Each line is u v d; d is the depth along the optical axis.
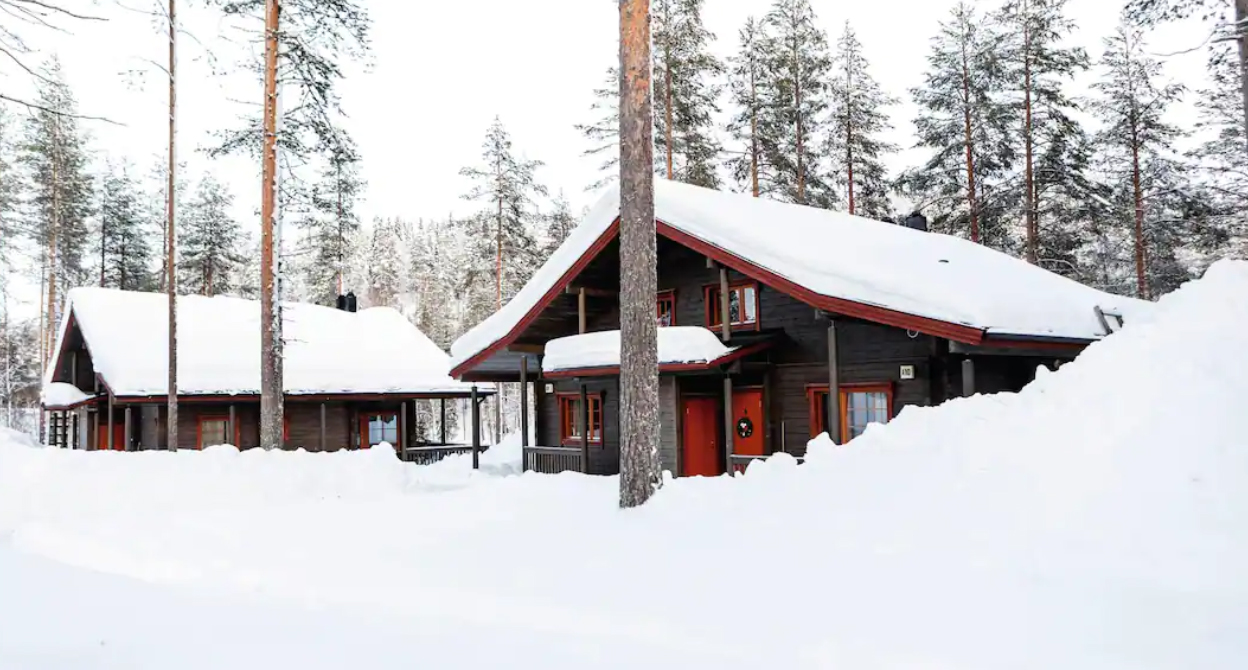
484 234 33.28
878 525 5.62
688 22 25.00
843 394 13.18
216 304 25.61
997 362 12.85
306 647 4.41
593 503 8.77
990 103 24.56
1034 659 3.71
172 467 11.23
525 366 17.66
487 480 16.00
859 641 4.07
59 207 30.94
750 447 14.32
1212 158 24.77
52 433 27.89
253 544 7.70
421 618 5.06
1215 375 5.87
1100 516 4.96
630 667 3.99
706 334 13.23
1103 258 27.11
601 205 15.59
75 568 6.80
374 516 9.14
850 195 28.09
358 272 58.34
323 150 15.03
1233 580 4.10
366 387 22.62
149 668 4.03
